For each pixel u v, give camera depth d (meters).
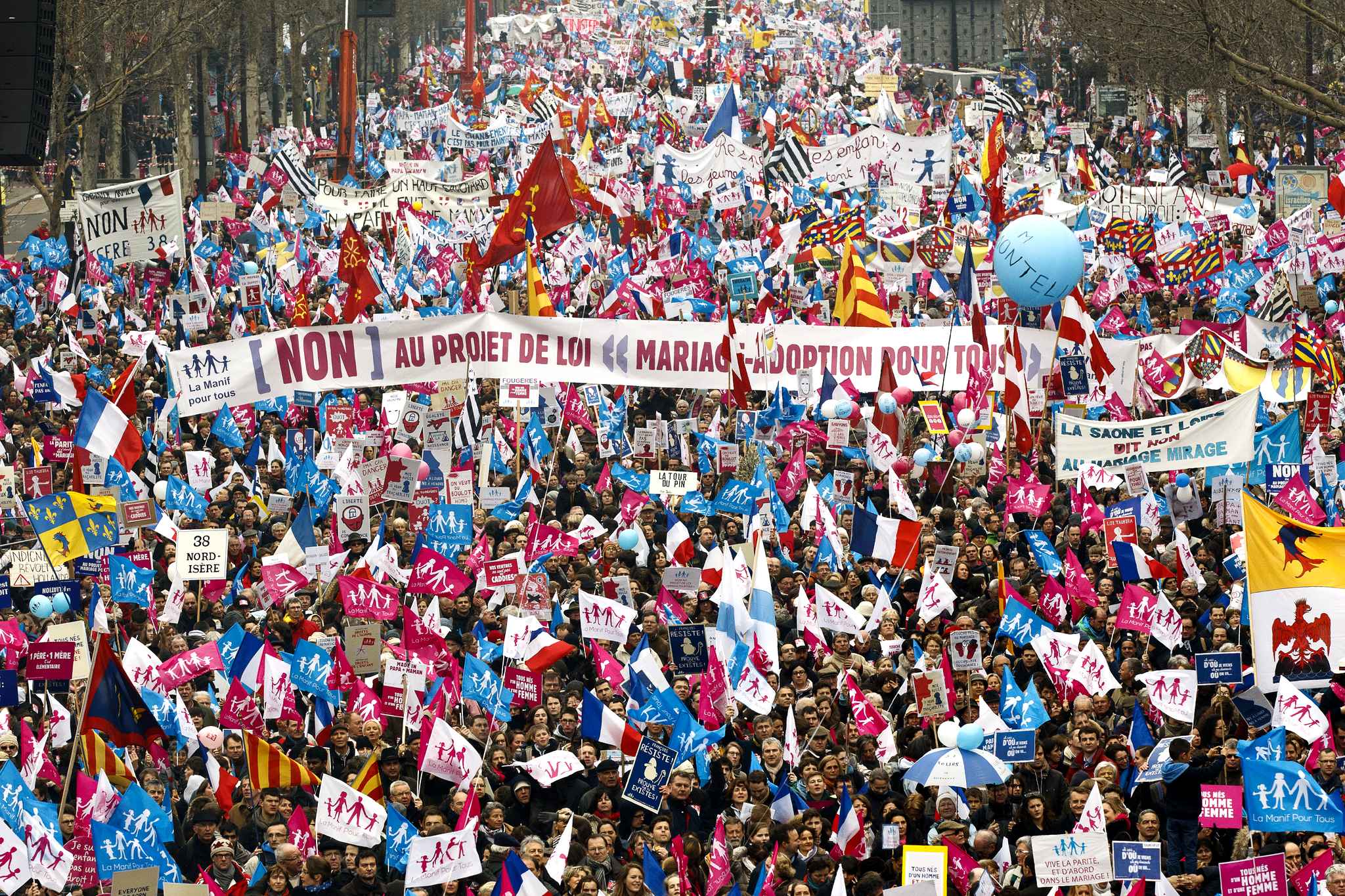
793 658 31.97
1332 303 62.78
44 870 24.28
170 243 76.56
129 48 106.12
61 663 29.09
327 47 175.38
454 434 46.66
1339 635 28.33
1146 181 104.69
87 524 32.91
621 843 27.03
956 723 27.00
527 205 54.88
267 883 24.22
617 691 30.23
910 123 137.50
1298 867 24.64
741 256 62.66
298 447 44.78
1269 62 91.94
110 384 56.16
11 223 129.12
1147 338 49.84
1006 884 24.91
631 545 37.25
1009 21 194.88
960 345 46.59
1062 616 33.41
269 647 29.03
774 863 24.77
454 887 24.36
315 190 85.50
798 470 41.66
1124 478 41.97
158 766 27.42
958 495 42.69
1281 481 38.59
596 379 44.50
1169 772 27.39
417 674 29.61
